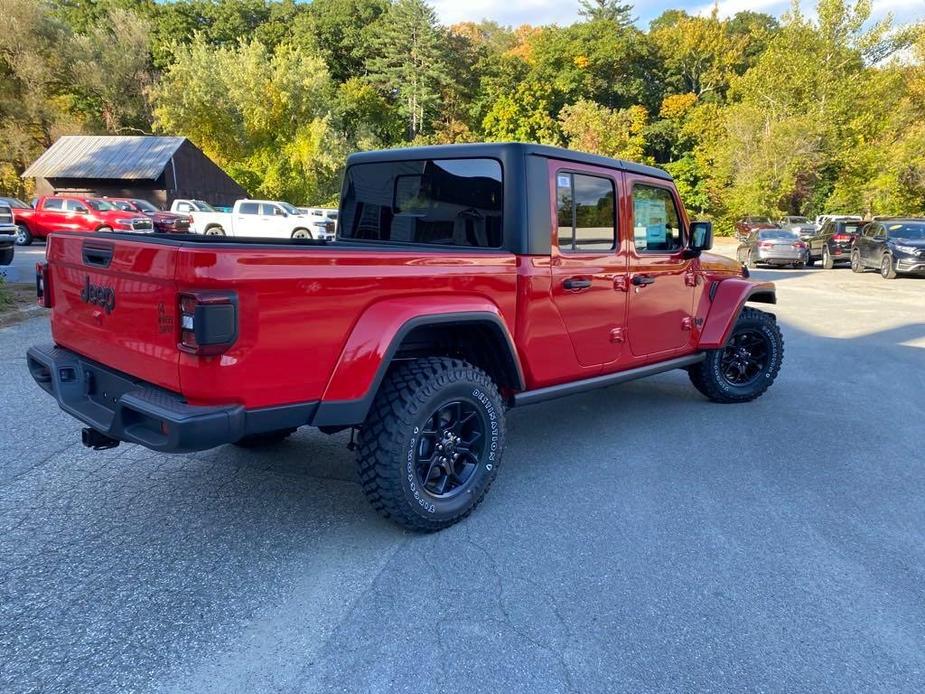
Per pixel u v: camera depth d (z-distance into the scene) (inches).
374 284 115.3
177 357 100.0
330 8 2893.7
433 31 2556.6
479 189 150.4
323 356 109.6
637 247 179.6
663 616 104.0
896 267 700.0
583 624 101.6
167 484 153.5
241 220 1070.4
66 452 171.5
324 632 98.5
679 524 137.0
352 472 163.0
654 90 2546.8
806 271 838.5
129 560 118.9
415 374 124.9
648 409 226.7
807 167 1411.2
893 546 128.6
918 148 1216.8
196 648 94.3
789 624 102.5
